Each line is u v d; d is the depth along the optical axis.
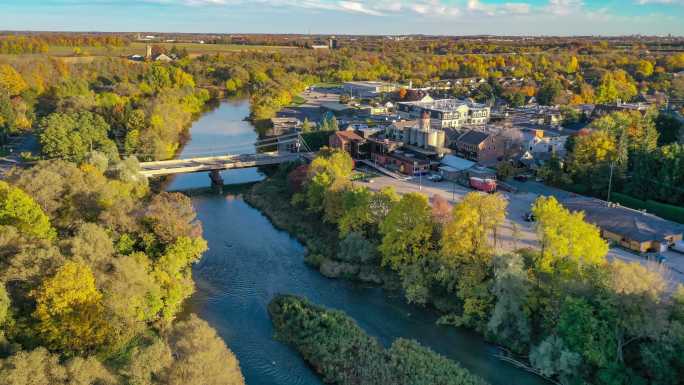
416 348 69.50
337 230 110.38
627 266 65.62
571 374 64.62
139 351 53.88
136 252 81.19
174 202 95.44
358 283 92.88
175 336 53.34
